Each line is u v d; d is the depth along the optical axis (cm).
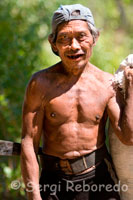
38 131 357
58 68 358
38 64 726
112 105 355
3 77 655
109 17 1533
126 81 352
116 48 1227
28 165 351
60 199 356
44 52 860
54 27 346
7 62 667
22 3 887
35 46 746
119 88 359
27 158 352
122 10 1572
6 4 841
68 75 354
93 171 355
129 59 359
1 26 723
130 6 1594
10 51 679
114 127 354
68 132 350
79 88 354
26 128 356
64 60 345
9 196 588
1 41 693
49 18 909
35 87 353
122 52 1190
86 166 354
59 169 356
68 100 351
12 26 751
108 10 1539
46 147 359
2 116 607
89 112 351
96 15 1525
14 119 618
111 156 371
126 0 1498
